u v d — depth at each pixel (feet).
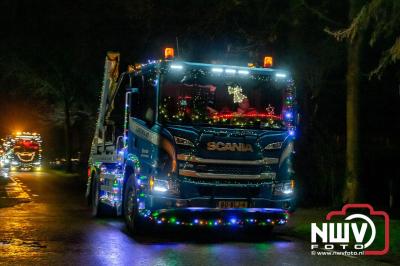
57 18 99.91
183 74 35.88
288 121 37.29
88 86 132.87
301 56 58.49
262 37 55.98
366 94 72.74
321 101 69.92
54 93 144.25
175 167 34.60
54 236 37.81
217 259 30.55
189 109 35.58
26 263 28.86
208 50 59.41
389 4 38.78
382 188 68.95
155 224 39.50
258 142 35.94
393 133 75.41
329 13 56.49
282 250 33.83
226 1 55.77
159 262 29.53
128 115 39.81
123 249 33.24
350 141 49.52
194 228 42.60
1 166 178.50
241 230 41.39
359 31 43.96
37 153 183.42
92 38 96.78
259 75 37.19
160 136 34.94
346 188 49.85
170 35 65.92
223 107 36.17
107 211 48.65
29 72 136.56
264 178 35.83
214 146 35.09
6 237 37.09
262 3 55.42
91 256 30.96
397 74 60.49
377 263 30.27
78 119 155.53
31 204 61.46
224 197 35.09
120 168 41.52
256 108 36.78
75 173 155.22
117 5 74.59
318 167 60.49
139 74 38.70
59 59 129.80
